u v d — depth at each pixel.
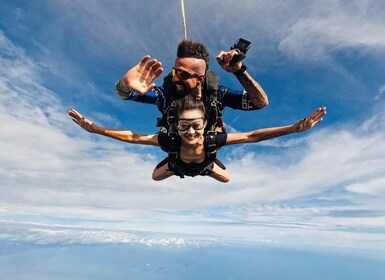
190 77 1.12
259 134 1.32
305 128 1.21
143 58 0.92
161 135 1.35
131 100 1.31
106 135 1.38
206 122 1.22
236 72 1.06
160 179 1.75
